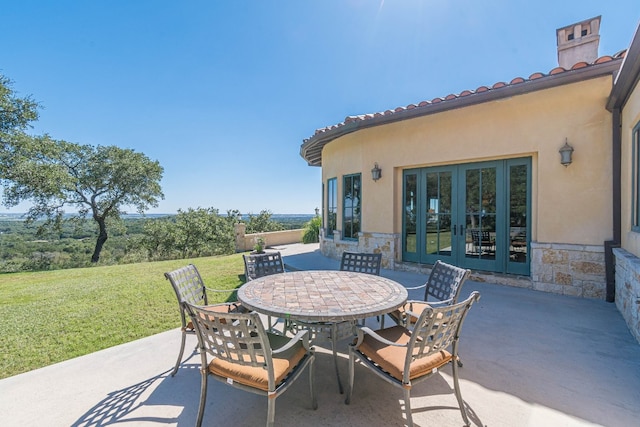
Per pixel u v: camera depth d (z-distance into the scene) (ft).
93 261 56.54
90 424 6.80
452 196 20.49
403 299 8.43
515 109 17.38
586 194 15.57
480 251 19.47
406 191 22.65
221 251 66.33
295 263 26.37
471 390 7.86
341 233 27.37
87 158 58.90
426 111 18.31
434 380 8.39
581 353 9.70
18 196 47.11
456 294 9.53
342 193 27.09
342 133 23.36
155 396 7.86
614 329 11.53
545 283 16.67
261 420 6.93
